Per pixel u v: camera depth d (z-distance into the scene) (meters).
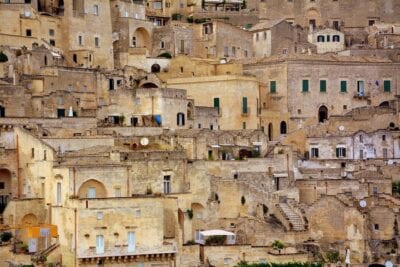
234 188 191.12
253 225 185.25
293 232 186.88
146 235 169.12
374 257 187.00
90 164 171.88
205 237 178.62
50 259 167.88
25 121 198.25
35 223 175.25
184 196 181.75
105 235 166.50
